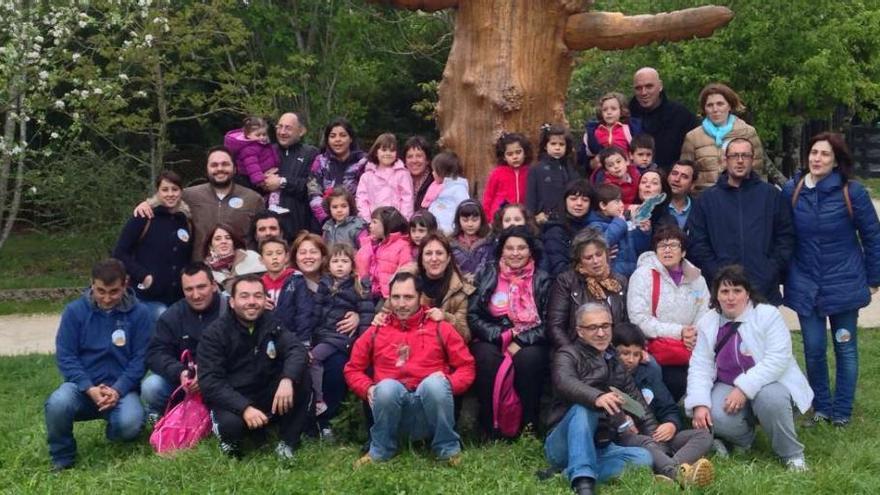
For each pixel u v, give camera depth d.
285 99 14.99
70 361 5.60
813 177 6.03
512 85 6.48
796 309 6.11
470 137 6.65
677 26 6.45
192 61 13.95
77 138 13.12
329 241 6.56
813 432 5.91
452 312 5.71
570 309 5.66
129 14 12.27
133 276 6.58
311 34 14.75
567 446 4.99
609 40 6.56
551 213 6.23
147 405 5.93
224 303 5.81
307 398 5.46
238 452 5.39
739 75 13.51
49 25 12.34
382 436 5.27
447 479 4.90
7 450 5.74
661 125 7.11
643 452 5.01
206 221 6.75
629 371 5.49
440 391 5.21
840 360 6.16
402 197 6.77
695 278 5.84
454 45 6.76
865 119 19.62
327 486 4.77
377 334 5.49
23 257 15.26
